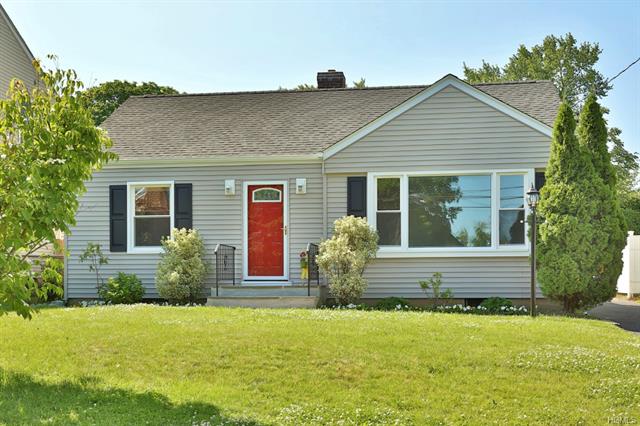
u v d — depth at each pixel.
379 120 13.31
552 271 11.31
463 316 10.59
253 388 6.54
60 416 5.57
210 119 16.23
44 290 7.07
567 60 41.56
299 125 15.45
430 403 6.18
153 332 8.64
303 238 13.85
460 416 5.86
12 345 8.02
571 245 11.21
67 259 14.42
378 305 12.59
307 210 13.84
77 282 14.42
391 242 13.34
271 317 10.06
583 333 8.91
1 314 6.48
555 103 14.93
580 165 11.46
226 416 5.68
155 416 5.63
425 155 13.20
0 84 20.55
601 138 12.05
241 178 14.09
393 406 6.11
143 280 14.22
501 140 12.96
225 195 14.10
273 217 14.06
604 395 6.41
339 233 12.63
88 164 7.01
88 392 6.25
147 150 14.64
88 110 7.10
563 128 11.62
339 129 15.07
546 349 7.88
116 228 14.34
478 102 13.04
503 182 13.05
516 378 6.84
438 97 13.16
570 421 5.78
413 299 13.20
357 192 13.51
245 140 14.84
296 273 13.86
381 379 6.79
